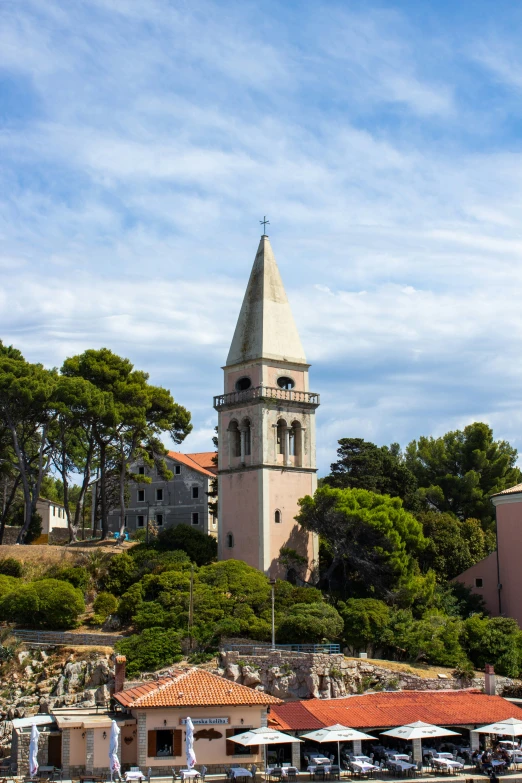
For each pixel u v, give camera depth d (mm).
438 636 79125
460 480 124188
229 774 58062
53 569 89938
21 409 96812
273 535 91250
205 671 63656
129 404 102062
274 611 78188
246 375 95875
